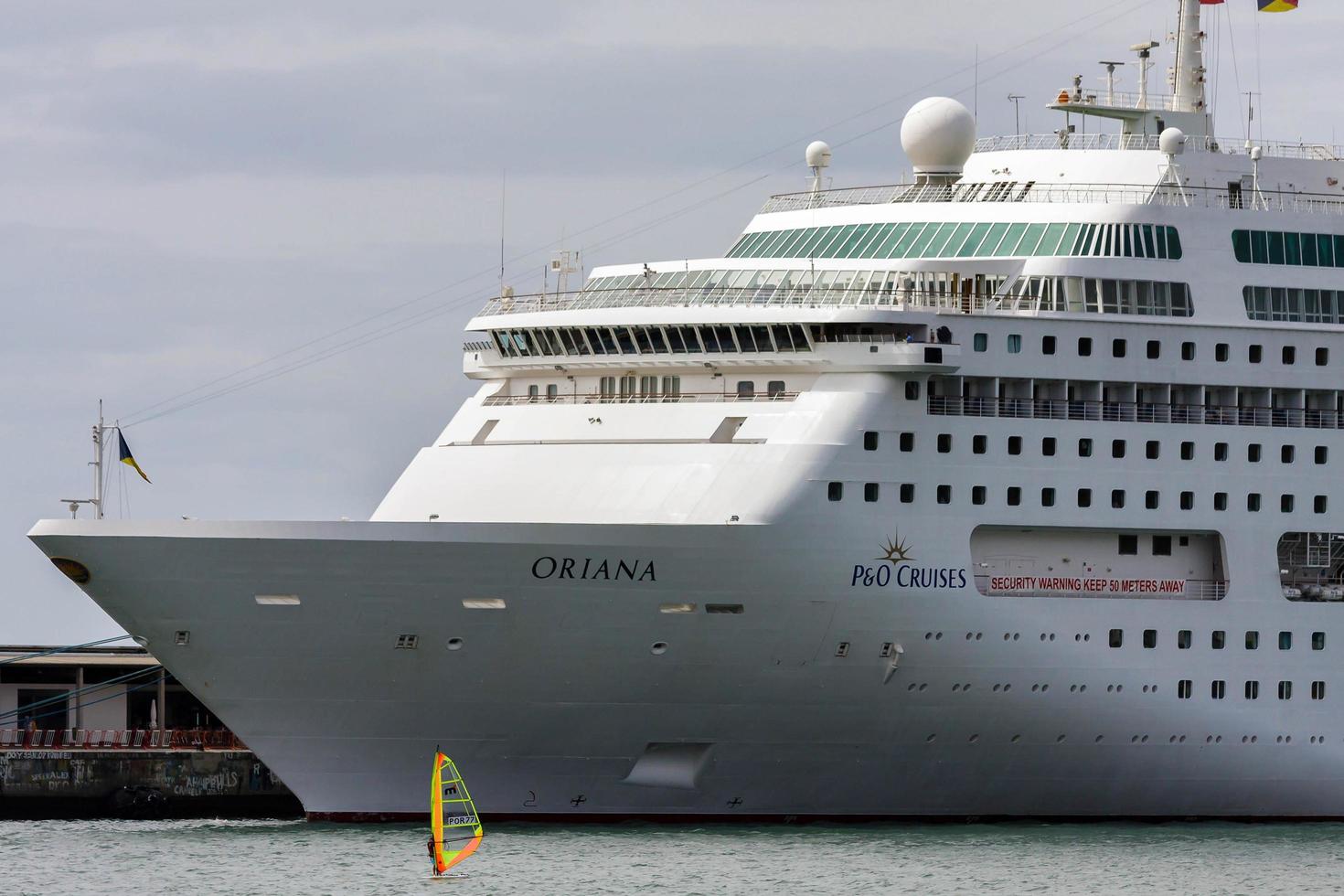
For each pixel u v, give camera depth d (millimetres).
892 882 199250
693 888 195125
